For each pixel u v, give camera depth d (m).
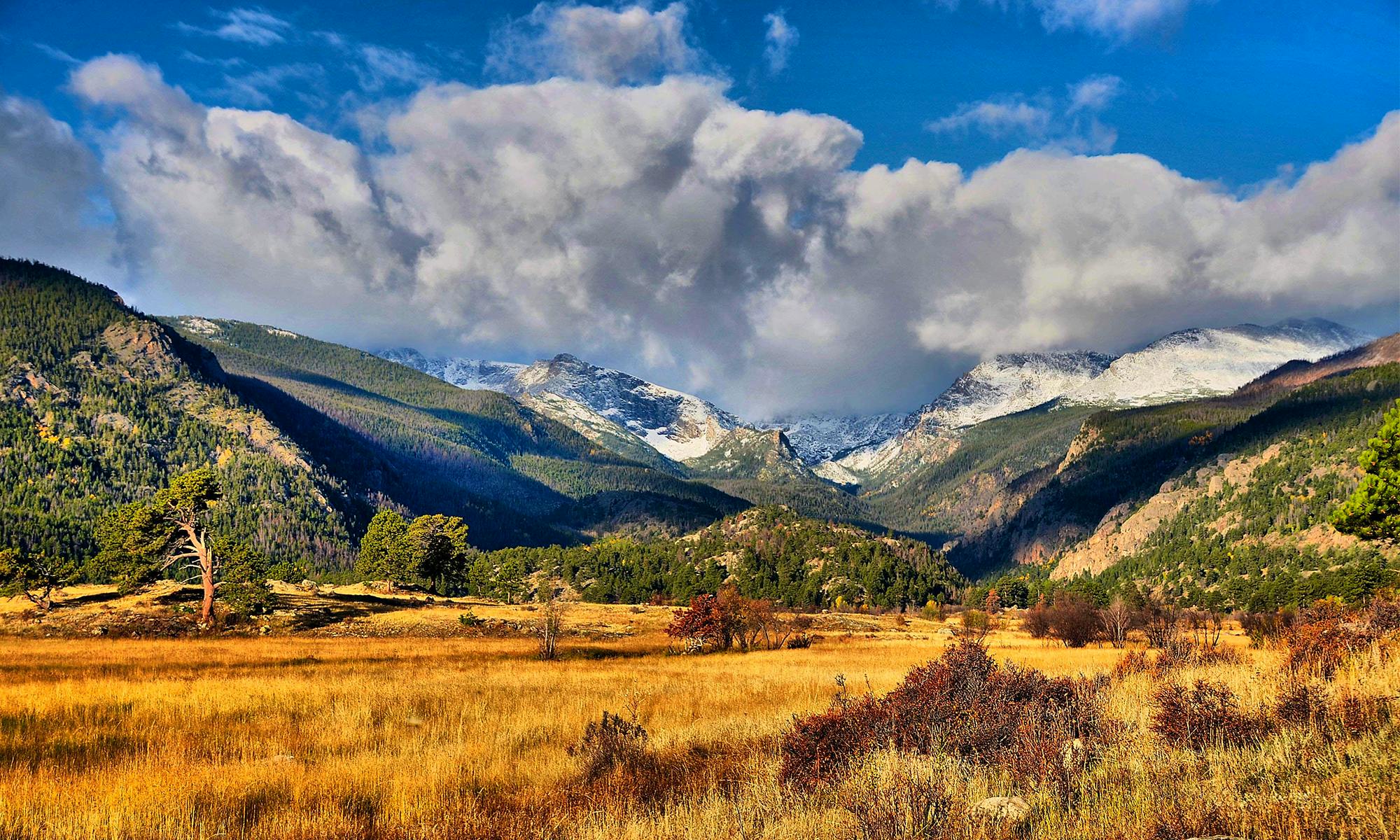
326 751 18.17
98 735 19.81
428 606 107.12
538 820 11.67
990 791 10.55
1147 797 8.66
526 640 76.19
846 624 116.44
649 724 21.44
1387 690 12.08
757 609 72.94
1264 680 15.70
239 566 81.62
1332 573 108.69
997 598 190.50
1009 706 13.80
